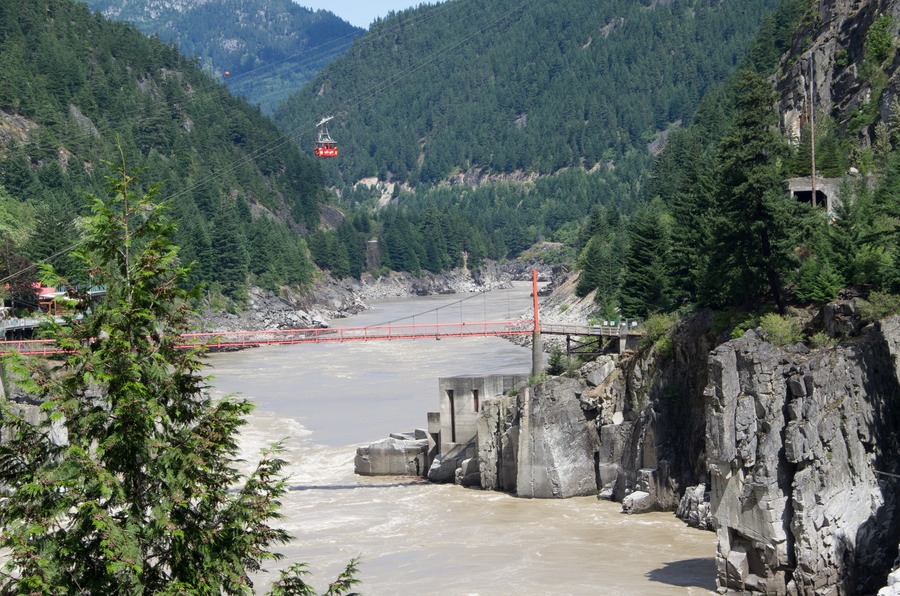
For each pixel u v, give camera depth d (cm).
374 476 13125
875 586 8288
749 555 8231
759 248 10925
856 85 18775
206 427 3994
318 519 10994
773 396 8262
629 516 10719
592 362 12331
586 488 11806
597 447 11838
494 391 12912
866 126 17738
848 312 9838
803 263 11044
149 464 3866
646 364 11681
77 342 3934
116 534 3644
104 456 3822
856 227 11075
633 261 14875
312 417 16125
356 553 9544
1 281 18100
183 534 3750
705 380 10862
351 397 17562
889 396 8950
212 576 3816
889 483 8638
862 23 19500
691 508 10331
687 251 14012
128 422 3809
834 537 8144
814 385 8269
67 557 3694
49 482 3684
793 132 19638
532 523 10581
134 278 4069
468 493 12156
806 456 8088
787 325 10056
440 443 13000
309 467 13475
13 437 3922
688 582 8412
